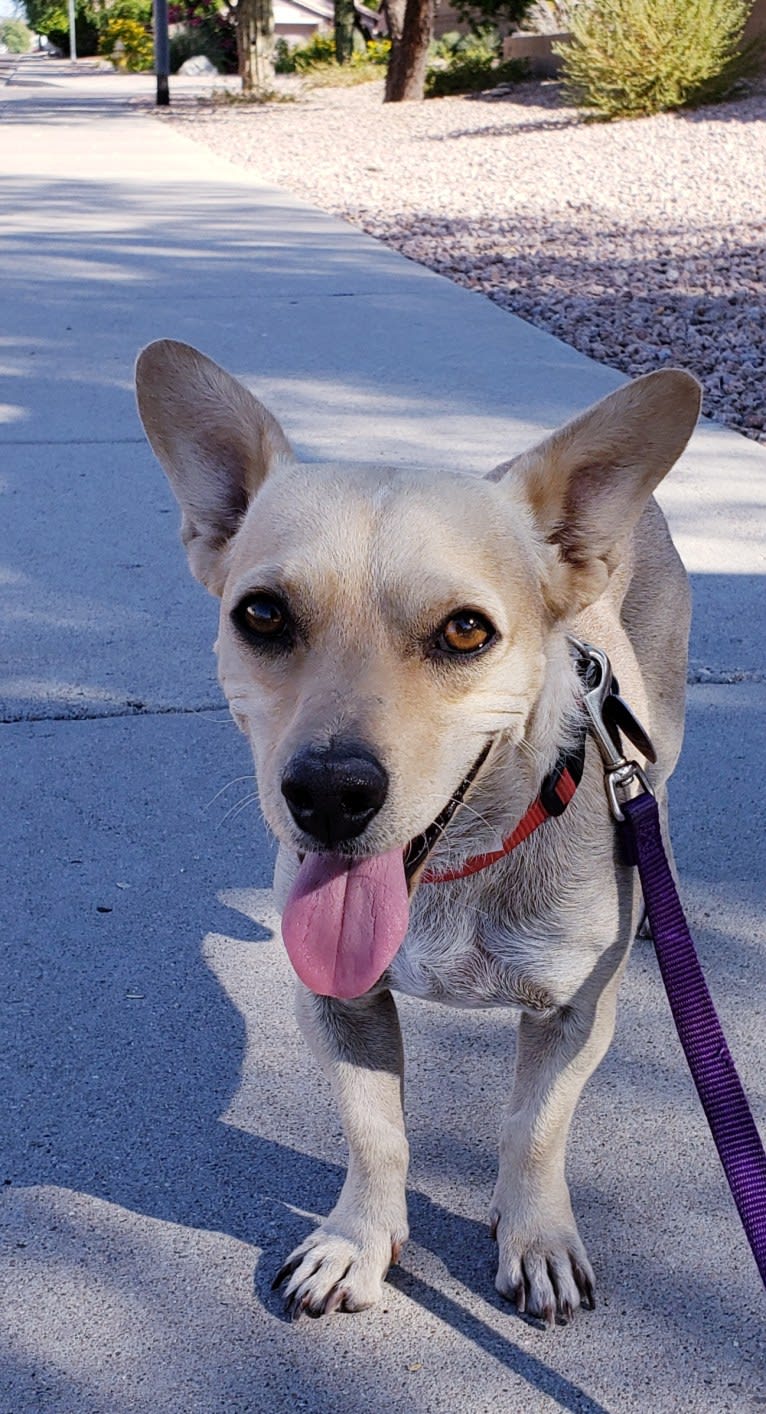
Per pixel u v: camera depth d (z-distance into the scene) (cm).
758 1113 62
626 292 213
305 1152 61
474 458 139
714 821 85
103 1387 50
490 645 49
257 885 79
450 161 374
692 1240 57
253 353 180
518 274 231
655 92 405
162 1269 55
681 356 178
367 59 791
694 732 95
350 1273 54
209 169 386
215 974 72
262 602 49
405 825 46
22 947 73
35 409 158
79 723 95
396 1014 57
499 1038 69
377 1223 55
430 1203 59
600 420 53
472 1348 52
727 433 152
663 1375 51
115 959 73
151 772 90
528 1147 55
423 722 47
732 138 358
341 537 49
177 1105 64
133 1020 69
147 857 81
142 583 116
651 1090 65
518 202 304
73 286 222
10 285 223
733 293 208
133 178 365
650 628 71
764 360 175
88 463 141
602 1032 55
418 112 503
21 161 407
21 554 121
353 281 224
